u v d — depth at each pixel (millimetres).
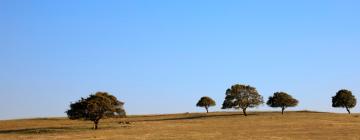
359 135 75250
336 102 153875
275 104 150000
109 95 108188
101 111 103000
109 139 71938
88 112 102312
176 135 77562
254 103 148250
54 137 77375
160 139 71125
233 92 149000
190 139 70812
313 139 70125
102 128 101000
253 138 71875
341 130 84812
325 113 149875
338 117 121312
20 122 132375
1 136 83250
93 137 75812
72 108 103875
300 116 126562
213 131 85312
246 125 98875
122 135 78875
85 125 111875
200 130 87812
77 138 74562
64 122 132250
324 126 93938
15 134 92562
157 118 149875
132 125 106688
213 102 179125
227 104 148625
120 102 107375
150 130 89312
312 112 157750
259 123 103688
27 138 76062
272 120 112250
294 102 150000
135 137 74625
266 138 71812
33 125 122125
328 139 69875
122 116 106562
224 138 72000
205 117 139375
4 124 126125
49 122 132375
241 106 148750
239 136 75250
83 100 105750
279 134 78625
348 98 152375
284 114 144125
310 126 94125
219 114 158625
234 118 124625
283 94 150875
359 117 121625
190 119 129000
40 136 80562
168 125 103750
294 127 92312
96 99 104312
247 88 150000
